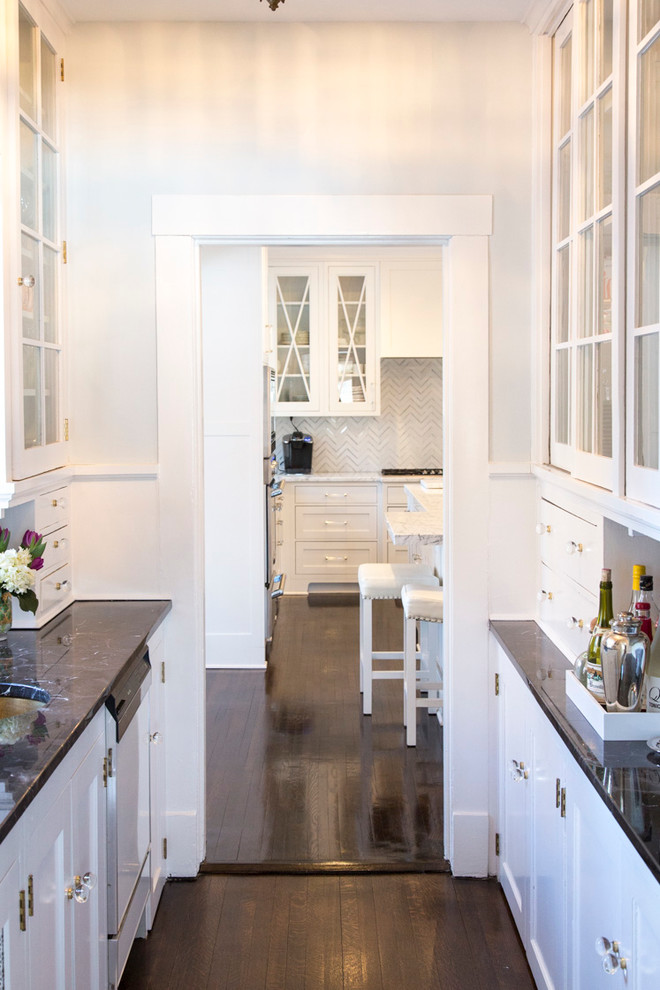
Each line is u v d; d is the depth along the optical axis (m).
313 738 4.60
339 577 7.86
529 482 3.28
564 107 3.03
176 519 3.27
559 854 2.26
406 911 3.05
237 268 5.54
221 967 2.74
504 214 3.23
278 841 3.52
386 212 3.21
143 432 3.26
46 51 3.00
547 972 2.41
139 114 3.19
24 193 2.76
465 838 3.29
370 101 3.21
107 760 2.32
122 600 3.29
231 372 5.61
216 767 4.24
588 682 2.24
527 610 3.31
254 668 5.79
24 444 2.75
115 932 2.34
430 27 3.20
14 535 2.87
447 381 3.31
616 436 2.30
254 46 3.20
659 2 2.03
